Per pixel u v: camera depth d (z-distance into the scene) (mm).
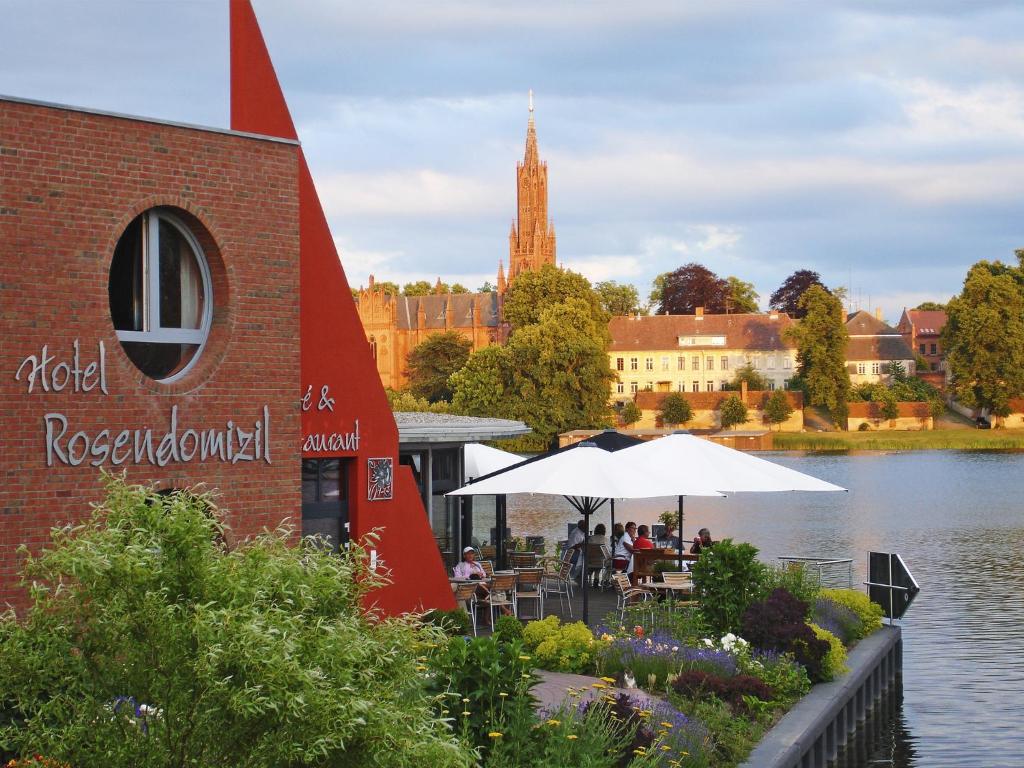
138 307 16984
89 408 15852
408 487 21828
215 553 9461
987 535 53656
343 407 20844
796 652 20609
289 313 18312
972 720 23422
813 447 132750
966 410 150750
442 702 11594
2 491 14984
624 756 13578
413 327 194125
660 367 169625
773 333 168625
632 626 21719
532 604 27078
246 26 19922
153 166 16672
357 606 10500
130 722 8797
